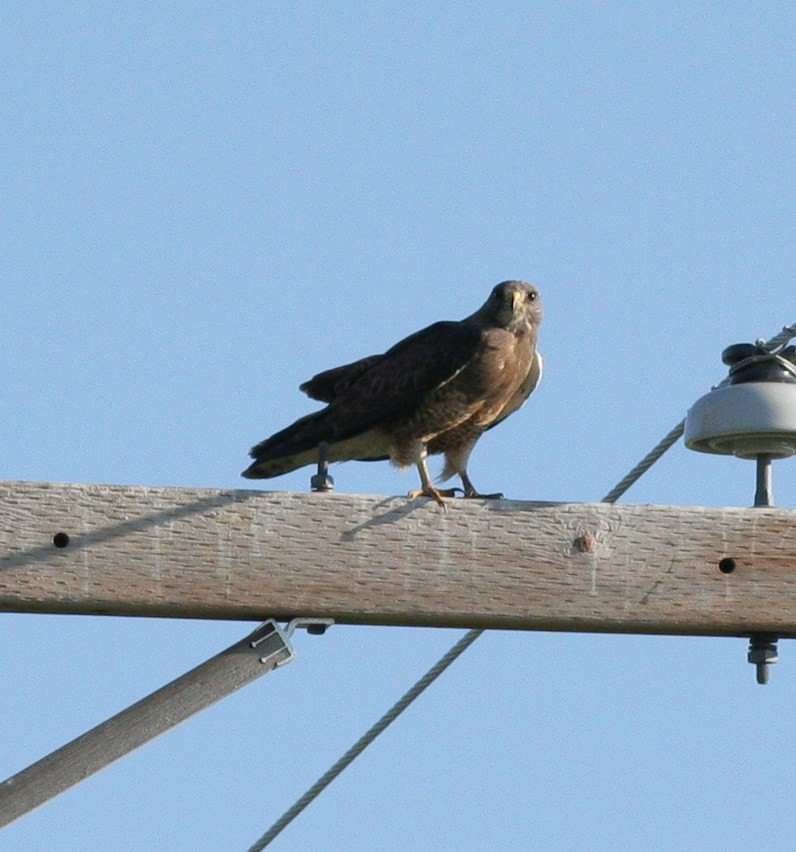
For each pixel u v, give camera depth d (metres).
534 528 9.49
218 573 9.27
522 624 9.48
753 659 9.61
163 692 9.08
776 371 9.93
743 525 9.59
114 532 9.23
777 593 9.53
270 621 9.29
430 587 9.37
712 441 9.94
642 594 9.49
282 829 10.59
